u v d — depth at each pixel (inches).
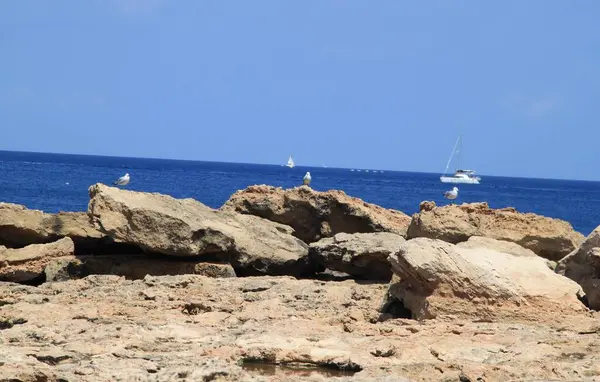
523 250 3432.6
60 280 3452.3
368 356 2113.7
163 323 2421.3
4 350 1994.3
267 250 3752.5
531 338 2299.5
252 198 4389.8
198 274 3526.1
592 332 2463.1
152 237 3513.8
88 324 2397.9
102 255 3686.0
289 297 2945.4
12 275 3440.0
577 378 1947.6
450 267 2591.0
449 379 1927.9
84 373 1822.1
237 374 1859.0
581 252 2888.8
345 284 3427.7
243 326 2427.4
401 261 2657.5
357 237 3769.7
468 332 2345.0
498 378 1923.0
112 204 3521.2
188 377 1809.8
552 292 2593.5
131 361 1939.0
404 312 2751.0
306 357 2092.8
